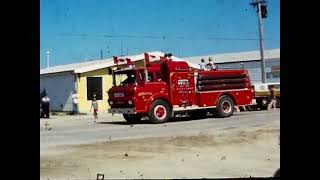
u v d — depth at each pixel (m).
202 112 24.56
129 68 21.95
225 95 24.39
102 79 36.25
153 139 14.20
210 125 19.25
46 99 29.67
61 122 25.12
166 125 20.27
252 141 13.09
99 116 31.55
